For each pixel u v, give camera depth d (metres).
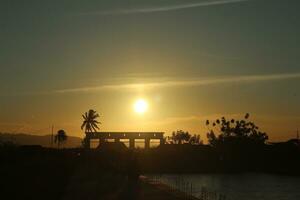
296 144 147.00
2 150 80.50
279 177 118.94
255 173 133.88
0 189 46.22
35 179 56.38
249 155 148.12
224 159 144.25
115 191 50.31
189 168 137.50
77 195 45.00
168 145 144.62
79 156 90.25
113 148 110.88
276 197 78.44
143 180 68.12
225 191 84.81
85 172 68.56
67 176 62.78
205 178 114.25
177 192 54.19
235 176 121.69
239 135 155.12
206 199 62.12
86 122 140.38
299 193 84.25
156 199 45.06
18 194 43.69
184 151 143.75
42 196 42.84
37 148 98.81
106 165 78.56
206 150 146.38
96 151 101.12
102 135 130.38
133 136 134.00
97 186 53.75
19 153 81.56
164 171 132.75
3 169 65.38
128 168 68.00
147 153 136.50
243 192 84.56
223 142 150.88
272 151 148.00
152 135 138.12
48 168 69.12
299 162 135.38
